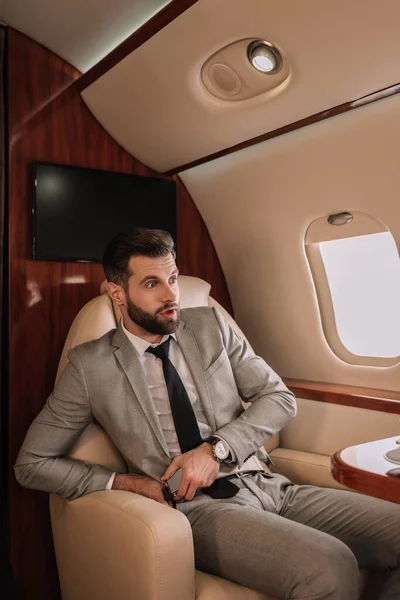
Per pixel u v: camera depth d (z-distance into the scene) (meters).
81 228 2.39
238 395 1.88
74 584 1.71
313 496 1.79
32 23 2.17
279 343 2.77
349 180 2.12
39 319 2.29
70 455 1.78
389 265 2.29
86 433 1.82
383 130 1.89
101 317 2.00
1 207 2.24
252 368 1.91
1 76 2.26
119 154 2.56
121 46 1.96
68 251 2.35
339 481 1.26
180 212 2.78
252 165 2.38
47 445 1.70
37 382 2.28
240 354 1.95
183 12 1.65
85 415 1.75
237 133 2.20
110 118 2.40
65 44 2.26
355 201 2.18
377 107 1.84
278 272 2.64
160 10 1.73
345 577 1.34
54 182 2.31
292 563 1.37
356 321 2.45
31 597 2.23
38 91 2.31
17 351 2.24
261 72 1.82
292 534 1.44
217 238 2.86
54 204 2.31
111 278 1.80
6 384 2.24
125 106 2.27
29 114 2.29
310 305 2.55
